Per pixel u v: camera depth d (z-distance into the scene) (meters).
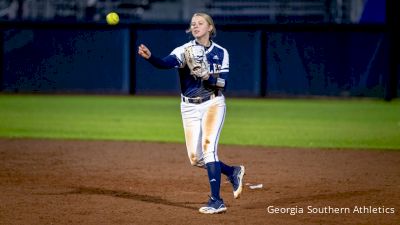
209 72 20.39
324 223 19.44
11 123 45.91
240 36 65.94
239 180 21.48
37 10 70.56
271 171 28.75
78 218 19.91
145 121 47.38
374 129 43.75
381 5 64.38
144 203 22.11
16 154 33.06
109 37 68.06
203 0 68.50
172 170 28.77
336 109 56.34
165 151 34.31
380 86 64.56
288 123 46.75
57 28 68.44
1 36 68.75
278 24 65.12
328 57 65.12
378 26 63.31
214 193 20.59
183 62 20.34
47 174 27.70
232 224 19.20
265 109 55.97
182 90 20.98
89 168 29.20
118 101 61.94
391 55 63.59
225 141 38.38
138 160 31.45
